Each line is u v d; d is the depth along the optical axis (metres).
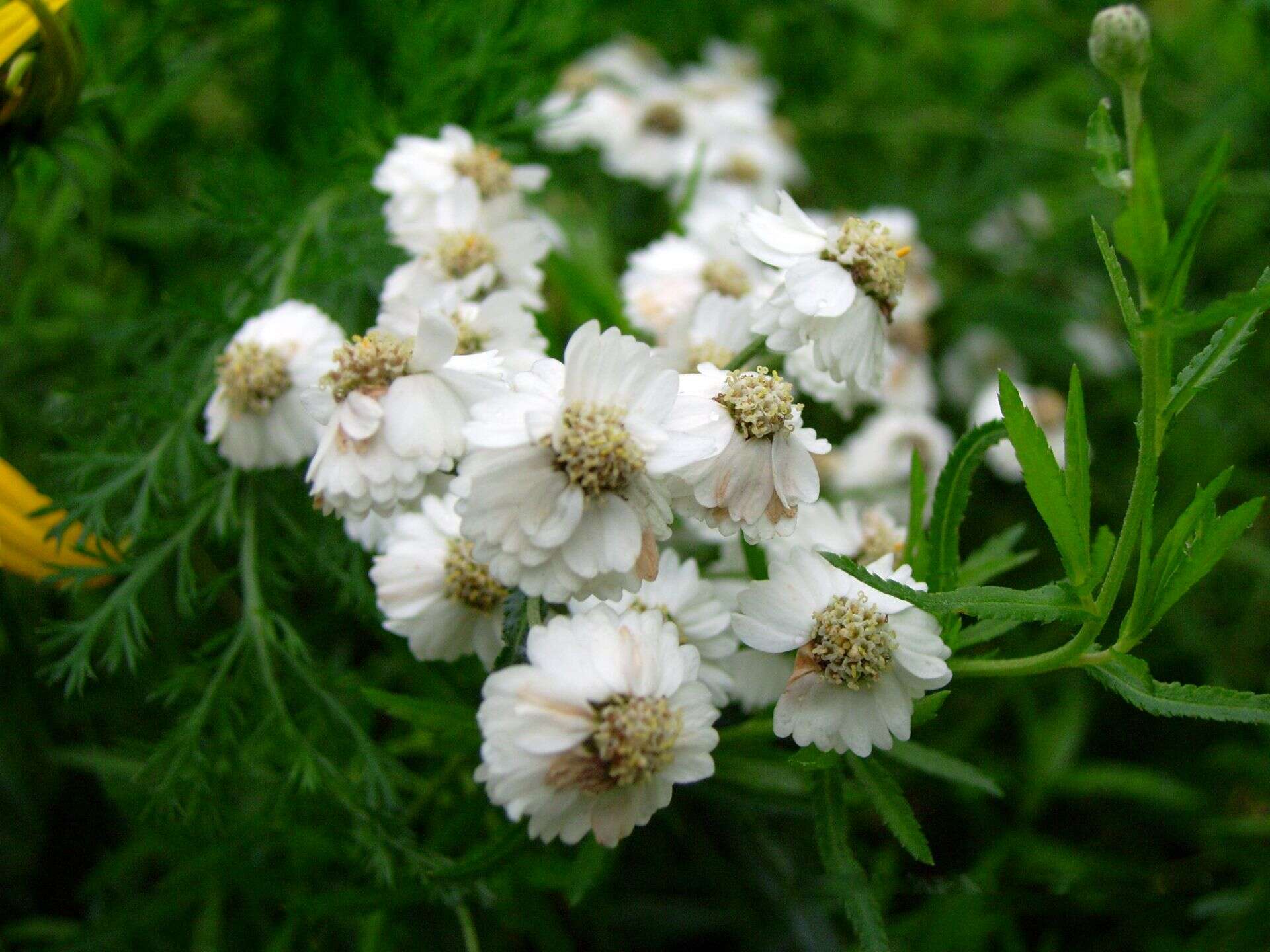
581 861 0.12
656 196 0.22
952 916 0.15
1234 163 0.22
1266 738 0.17
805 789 0.12
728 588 0.12
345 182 0.16
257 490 0.13
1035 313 0.22
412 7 0.17
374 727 0.15
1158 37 0.22
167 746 0.12
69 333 0.18
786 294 0.11
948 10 0.25
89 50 0.16
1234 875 0.16
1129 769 0.17
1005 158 0.23
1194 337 0.21
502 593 0.11
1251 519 0.09
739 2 0.23
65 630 0.12
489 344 0.12
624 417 0.09
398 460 0.10
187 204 0.16
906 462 0.18
